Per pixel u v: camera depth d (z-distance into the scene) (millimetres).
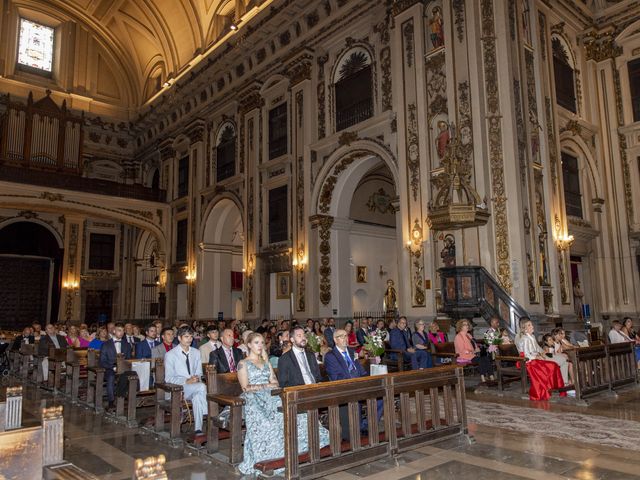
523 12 14055
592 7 17125
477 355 10406
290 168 17875
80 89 27094
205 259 22125
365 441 5207
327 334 11930
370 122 15102
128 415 7008
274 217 18562
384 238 21672
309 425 4664
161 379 6633
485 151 12336
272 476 4641
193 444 5777
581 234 15648
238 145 20734
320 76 17359
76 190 22656
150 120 26844
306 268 16625
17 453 2998
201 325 17922
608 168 16406
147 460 2303
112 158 28000
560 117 15289
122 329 9406
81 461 5434
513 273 11703
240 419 5137
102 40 28047
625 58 16453
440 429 5703
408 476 4723
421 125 13570
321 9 17219
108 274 27203
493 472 4781
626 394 8727
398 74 14312
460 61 13055
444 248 12805
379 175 21828
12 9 25359
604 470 4773
